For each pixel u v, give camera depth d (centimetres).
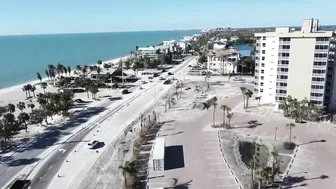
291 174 6625
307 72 10475
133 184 6325
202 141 8638
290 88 10875
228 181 6391
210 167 7038
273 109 11538
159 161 6919
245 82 17050
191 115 11156
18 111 12581
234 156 7631
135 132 9462
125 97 14275
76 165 7312
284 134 9050
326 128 9438
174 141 8656
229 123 9881
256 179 6106
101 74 18300
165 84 17088
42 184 6456
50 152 8106
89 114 11600
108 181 6519
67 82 17888
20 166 7319
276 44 11475
